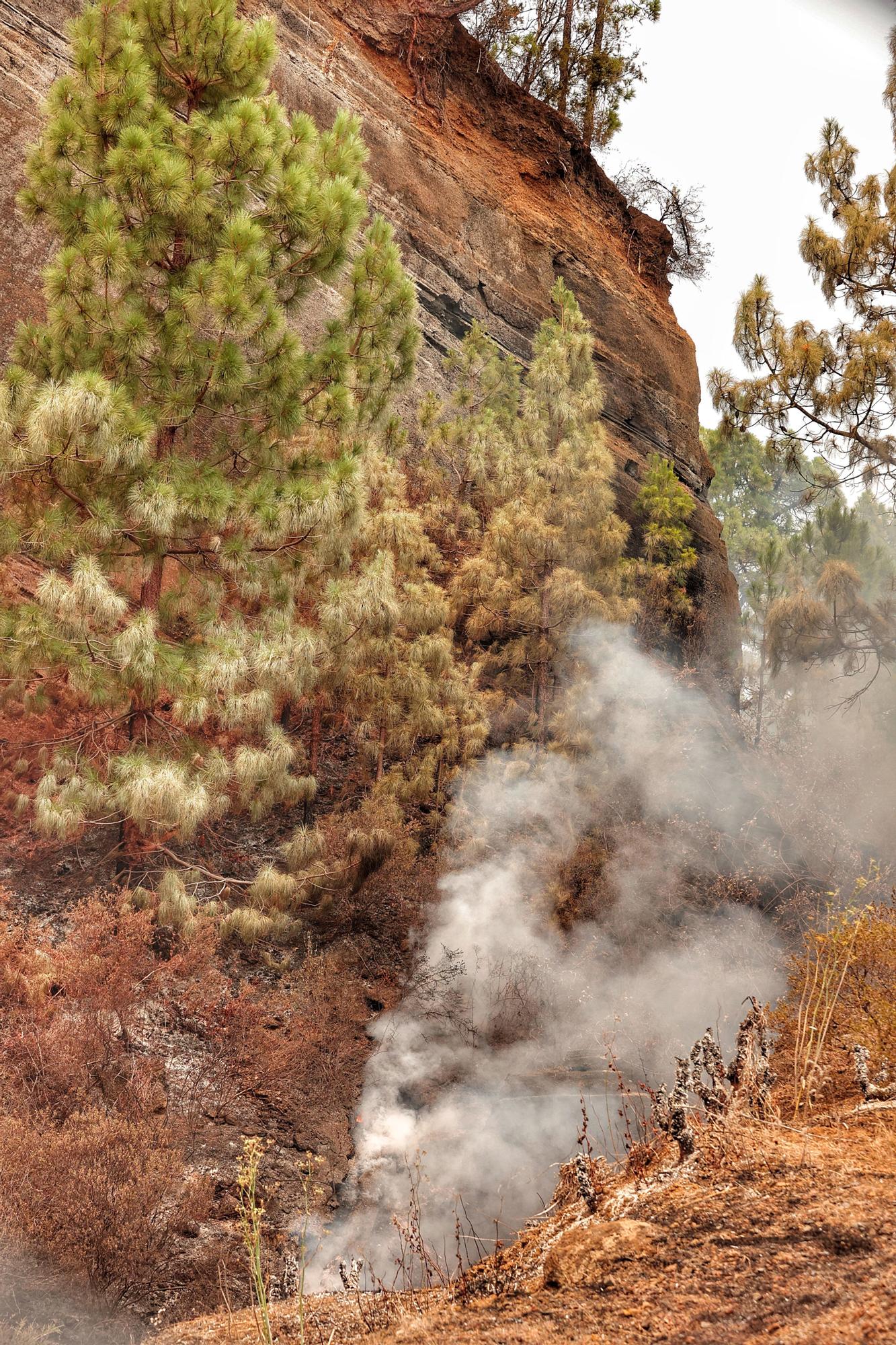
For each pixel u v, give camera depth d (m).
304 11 18.50
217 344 8.67
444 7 21.12
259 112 8.84
